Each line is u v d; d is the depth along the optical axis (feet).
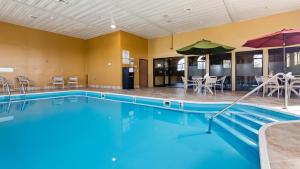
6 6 22.16
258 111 14.60
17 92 27.02
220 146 9.03
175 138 10.12
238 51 27.84
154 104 20.22
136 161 7.38
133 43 35.65
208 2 20.84
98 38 37.14
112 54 34.40
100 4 21.57
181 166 6.97
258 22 25.91
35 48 31.78
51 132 11.05
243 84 27.96
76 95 29.17
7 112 16.67
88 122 13.46
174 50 35.17
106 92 26.66
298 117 11.22
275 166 4.80
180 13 24.34
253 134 10.61
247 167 6.89
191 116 15.44
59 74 35.35
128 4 21.53
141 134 10.81
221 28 29.32
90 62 39.17
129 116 15.49
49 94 26.68
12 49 29.01
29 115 15.53
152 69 38.70
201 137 10.26
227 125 12.72
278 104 14.90
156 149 8.62
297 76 20.26
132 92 26.55
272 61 25.39
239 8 22.59
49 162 7.26
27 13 24.49
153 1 20.70
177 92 26.53
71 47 37.35
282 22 24.06
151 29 32.24
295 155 5.45
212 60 30.99
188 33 33.12
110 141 9.62
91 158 7.63
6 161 7.34
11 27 28.84
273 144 6.32
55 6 22.13
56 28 31.71
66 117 14.93
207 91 26.76
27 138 10.01
